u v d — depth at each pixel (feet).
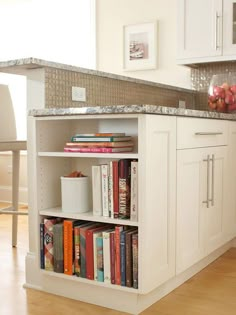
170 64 12.59
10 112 11.12
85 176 7.42
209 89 10.88
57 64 7.59
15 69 7.72
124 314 6.58
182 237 7.37
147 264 6.38
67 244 7.09
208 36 10.78
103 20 13.67
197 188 7.86
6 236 11.43
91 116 6.73
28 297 7.26
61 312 6.64
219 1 10.57
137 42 13.07
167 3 12.53
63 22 15.26
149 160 6.31
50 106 7.58
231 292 7.36
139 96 9.82
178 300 7.04
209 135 8.23
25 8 16.25
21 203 16.24
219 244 8.98
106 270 6.73
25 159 16.08
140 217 6.32
